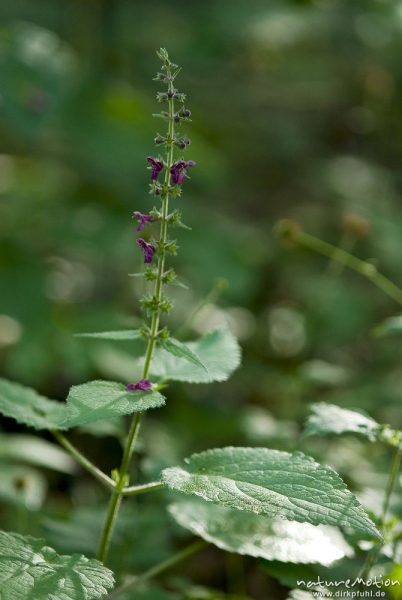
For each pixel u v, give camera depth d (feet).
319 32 36.09
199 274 27.89
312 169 38.29
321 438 20.44
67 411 9.37
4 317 25.58
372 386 23.75
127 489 11.09
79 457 11.32
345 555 12.34
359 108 39.37
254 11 35.68
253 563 17.63
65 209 29.60
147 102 30.48
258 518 12.74
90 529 15.66
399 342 28.02
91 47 35.37
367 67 38.47
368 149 40.06
